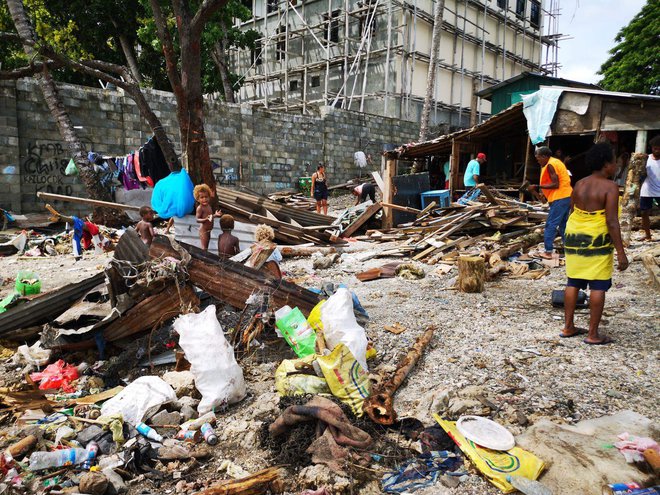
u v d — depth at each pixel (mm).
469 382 3635
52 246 11055
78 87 15359
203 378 3654
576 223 4004
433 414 3197
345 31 28859
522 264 7266
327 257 8633
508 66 36500
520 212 9695
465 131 14539
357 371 3441
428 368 3961
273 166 21125
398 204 14016
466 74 32562
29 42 10180
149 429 3293
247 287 4656
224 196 11164
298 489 2660
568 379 3539
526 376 3643
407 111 28203
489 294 6082
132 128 16594
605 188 3793
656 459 2439
